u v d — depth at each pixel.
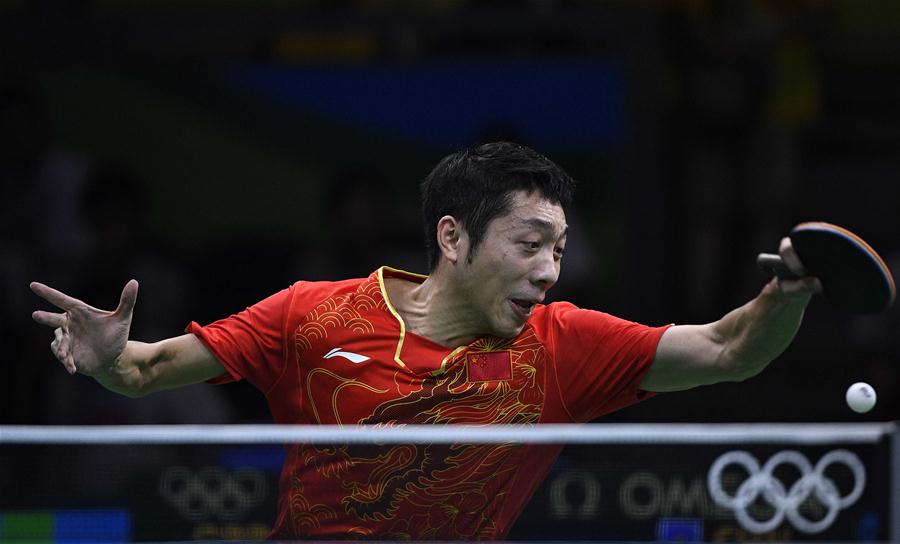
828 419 24.77
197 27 29.81
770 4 30.20
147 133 30.62
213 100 30.66
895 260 29.83
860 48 31.70
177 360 12.70
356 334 12.69
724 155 31.27
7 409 25.62
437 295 12.75
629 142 28.08
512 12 28.97
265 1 29.80
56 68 30.25
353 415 12.59
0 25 30.09
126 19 30.06
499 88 29.97
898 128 33.00
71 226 28.33
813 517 11.88
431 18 29.19
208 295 29.39
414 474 12.38
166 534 13.09
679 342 12.23
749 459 12.11
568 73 29.45
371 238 27.45
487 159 12.35
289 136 30.70
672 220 29.31
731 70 30.59
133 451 13.98
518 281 12.19
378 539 12.60
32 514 13.66
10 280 27.20
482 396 12.48
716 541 12.20
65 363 11.71
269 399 13.23
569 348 12.56
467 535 12.56
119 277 26.88
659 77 28.48
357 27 29.44
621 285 28.23
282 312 12.91
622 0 28.66
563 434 11.51
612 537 12.35
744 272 30.94
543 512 12.49
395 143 30.52
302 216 30.83
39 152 28.80
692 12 29.19
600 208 29.66
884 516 11.24
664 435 11.62
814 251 10.73
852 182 33.03
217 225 30.78
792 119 30.42
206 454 13.65
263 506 13.01
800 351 25.94
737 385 24.50
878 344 28.52
